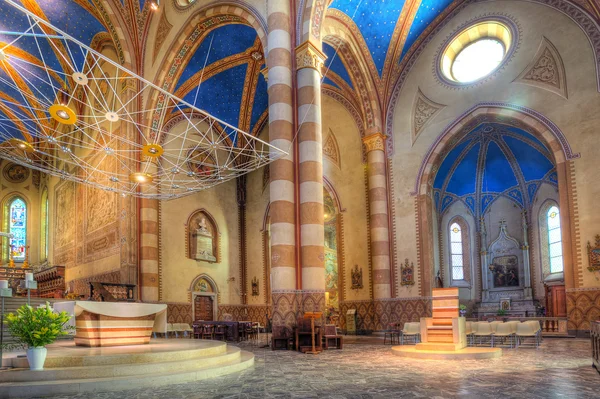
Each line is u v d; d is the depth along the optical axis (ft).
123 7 76.64
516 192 87.76
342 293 78.28
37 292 98.63
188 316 79.25
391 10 69.00
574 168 58.34
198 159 85.46
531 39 64.13
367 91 75.15
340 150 82.28
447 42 72.08
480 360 36.04
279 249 49.73
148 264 73.00
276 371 31.71
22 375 25.77
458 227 93.30
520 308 83.46
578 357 37.27
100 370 27.09
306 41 54.08
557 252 81.41
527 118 63.10
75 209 92.89
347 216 79.92
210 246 85.51
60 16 79.77
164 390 24.84
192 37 71.56
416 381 26.55
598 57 58.03
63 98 95.91
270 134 52.75
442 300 42.75
